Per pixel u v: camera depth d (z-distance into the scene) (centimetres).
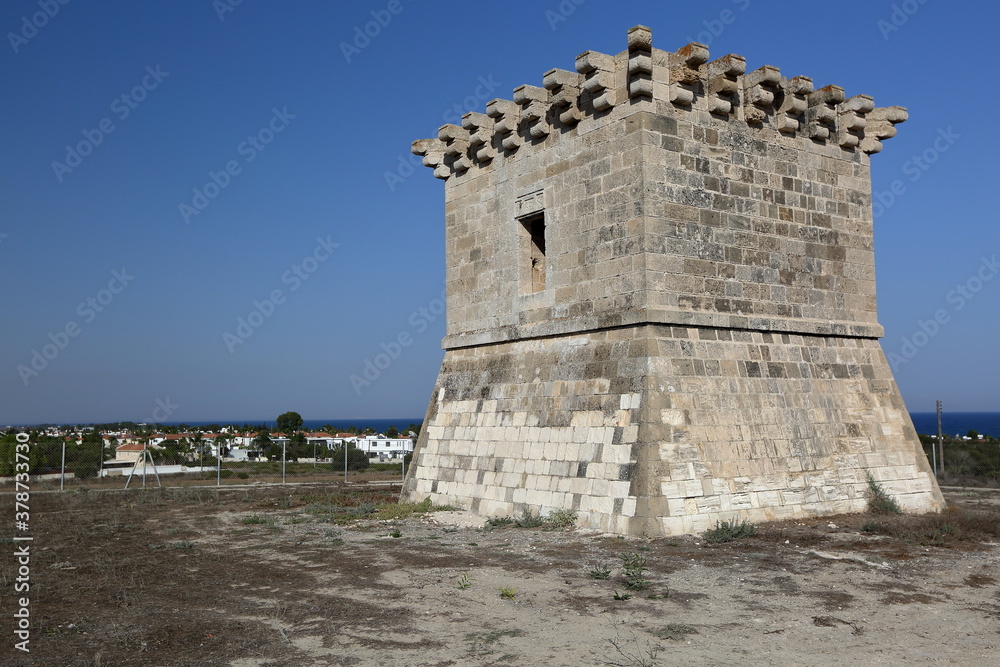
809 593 1216
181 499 2739
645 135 1897
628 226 1914
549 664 905
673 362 1861
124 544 1753
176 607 1162
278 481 3859
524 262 2264
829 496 2023
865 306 2297
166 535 1894
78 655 930
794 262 2142
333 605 1167
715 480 1830
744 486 1873
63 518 2227
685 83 1950
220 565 1488
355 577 1363
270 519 2142
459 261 2472
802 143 2197
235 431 9525
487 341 2328
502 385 2248
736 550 1560
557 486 1969
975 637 1000
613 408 1884
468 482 2264
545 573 1377
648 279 1862
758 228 2075
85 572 1427
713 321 1947
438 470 2398
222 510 2414
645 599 1188
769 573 1355
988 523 1838
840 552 1533
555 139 2145
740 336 2005
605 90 1970
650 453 1764
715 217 1992
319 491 3089
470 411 2341
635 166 1903
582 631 1030
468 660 920
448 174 2528
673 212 1919
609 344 1950
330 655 938
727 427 1895
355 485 3500
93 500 2745
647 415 1795
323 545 1709
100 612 1131
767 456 1942
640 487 1752
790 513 1931
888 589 1242
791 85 2136
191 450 5428
